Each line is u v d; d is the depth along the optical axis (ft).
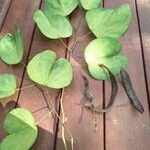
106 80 1.13
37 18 1.24
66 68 1.10
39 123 1.01
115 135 0.98
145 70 1.18
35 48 1.24
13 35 1.20
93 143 0.97
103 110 1.03
